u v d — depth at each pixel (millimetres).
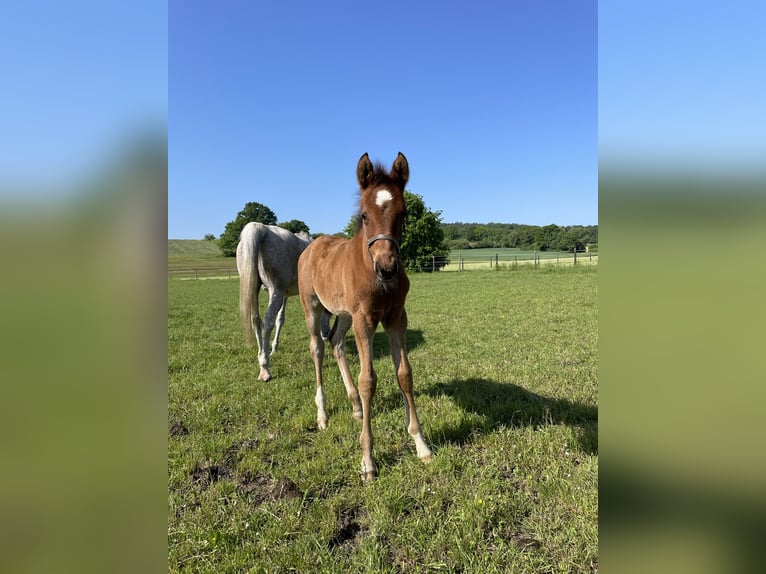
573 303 11594
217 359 6496
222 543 2465
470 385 4859
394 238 3070
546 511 2605
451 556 2312
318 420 4105
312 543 2467
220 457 3420
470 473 3029
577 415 3912
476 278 22406
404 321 3521
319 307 4602
